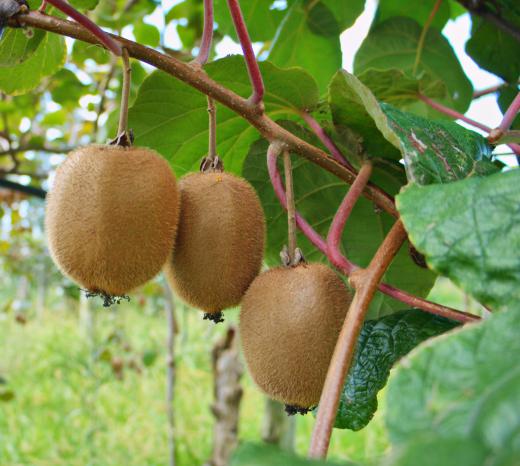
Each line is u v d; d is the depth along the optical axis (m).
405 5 0.41
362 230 0.32
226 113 0.30
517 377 0.11
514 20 0.35
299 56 0.43
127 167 0.23
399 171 0.28
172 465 0.63
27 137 0.64
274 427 0.59
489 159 0.23
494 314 0.13
